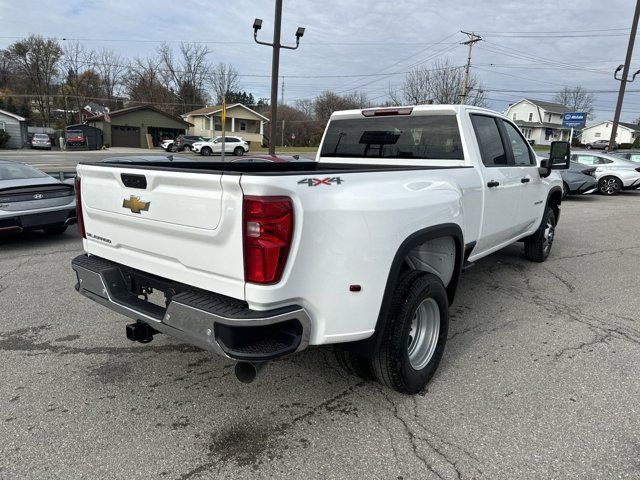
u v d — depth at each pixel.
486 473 2.52
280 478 2.46
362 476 2.49
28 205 7.25
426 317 3.36
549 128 74.06
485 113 4.68
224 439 2.77
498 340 4.17
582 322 4.62
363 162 4.98
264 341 2.49
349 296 2.67
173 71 77.56
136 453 2.64
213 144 40.19
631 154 18.61
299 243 2.42
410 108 4.55
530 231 6.11
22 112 71.31
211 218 2.47
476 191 4.11
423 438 2.79
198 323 2.46
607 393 3.31
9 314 4.63
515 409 3.11
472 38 40.28
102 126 50.94
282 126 65.44
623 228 9.94
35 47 71.31
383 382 3.13
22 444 2.70
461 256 3.73
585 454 2.67
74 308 4.80
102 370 3.56
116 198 3.03
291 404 3.14
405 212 2.92
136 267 3.06
